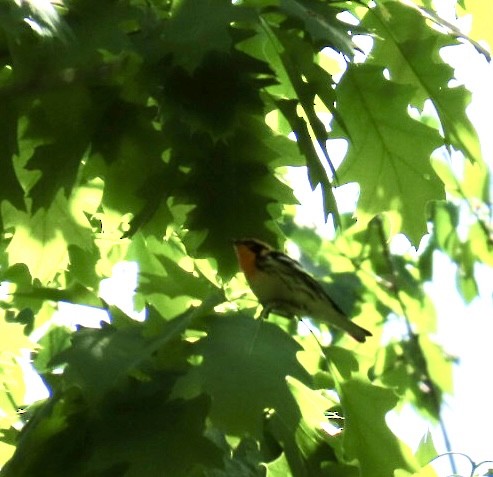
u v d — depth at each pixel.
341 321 9.96
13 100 8.45
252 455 8.39
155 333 7.95
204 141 8.88
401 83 10.09
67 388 7.70
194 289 8.95
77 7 7.84
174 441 7.35
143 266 10.78
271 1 9.00
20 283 10.60
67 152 8.68
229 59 8.55
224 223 8.98
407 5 10.08
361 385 8.81
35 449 7.74
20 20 6.96
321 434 8.72
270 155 9.05
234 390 7.33
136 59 8.70
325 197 8.40
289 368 7.55
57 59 7.65
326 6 8.59
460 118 9.96
